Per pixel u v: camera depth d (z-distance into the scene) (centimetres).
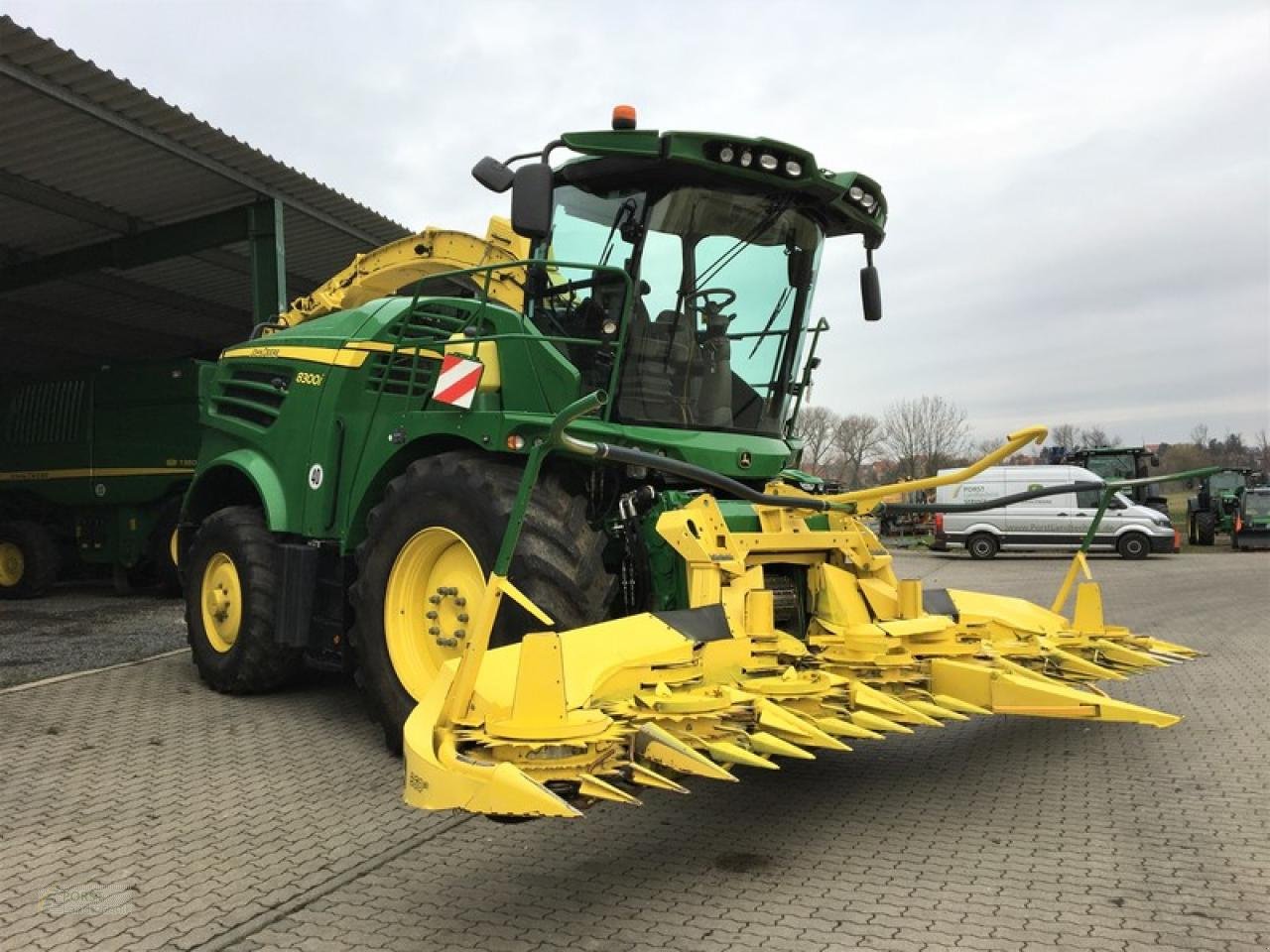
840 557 471
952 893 323
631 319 488
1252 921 302
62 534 1234
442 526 460
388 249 698
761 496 423
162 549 1144
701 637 379
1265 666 742
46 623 948
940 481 463
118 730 539
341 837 378
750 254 532
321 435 572
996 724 554
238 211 1112
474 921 304
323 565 568
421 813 405
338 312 651
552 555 429
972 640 460
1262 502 2380
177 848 366
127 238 1199
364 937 294
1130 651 481
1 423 1259
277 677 614
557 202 526
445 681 325
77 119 882
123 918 307
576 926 300
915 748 504
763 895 323
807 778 453
